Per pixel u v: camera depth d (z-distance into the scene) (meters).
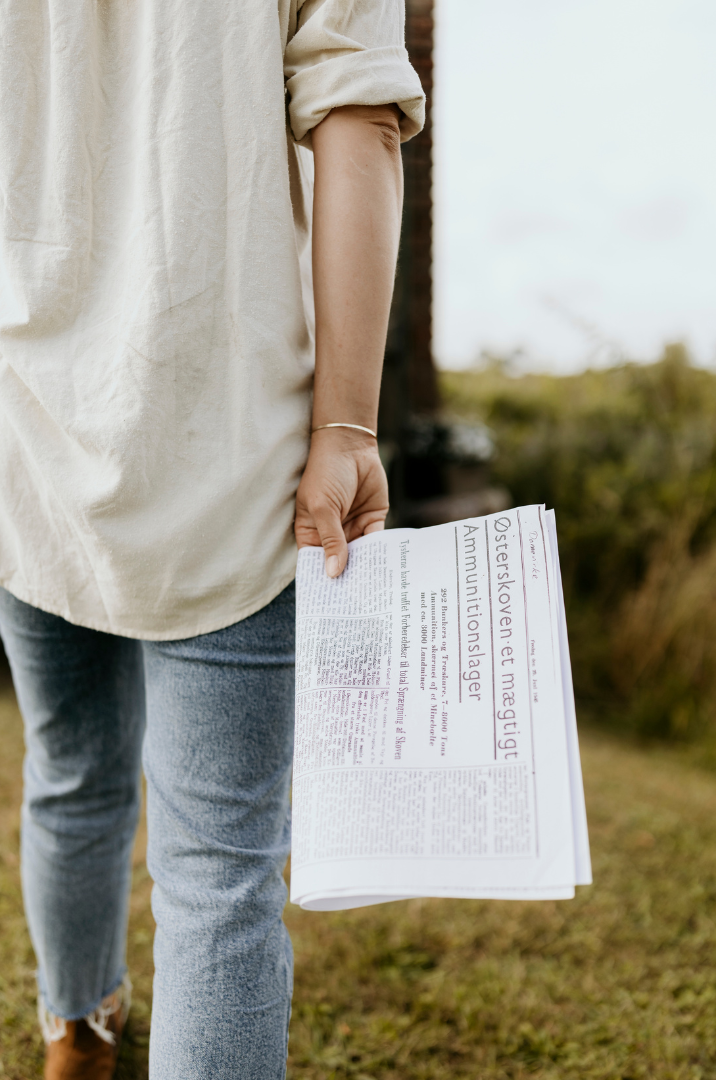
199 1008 0.68
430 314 4.13
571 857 0.55
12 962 1.27
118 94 0.72
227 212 0.69
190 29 0.68
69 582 0.76
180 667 0.74
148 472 0.68
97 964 1.00
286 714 0.76
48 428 0.72
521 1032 1.18
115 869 0.99
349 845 0.59
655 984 1.31
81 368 0.69
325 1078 1.09
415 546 0.74
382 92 0.71
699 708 2.98
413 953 1.37
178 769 0.74
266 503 0.72
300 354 0.75
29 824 0.96
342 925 1.44
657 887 1.62
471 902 1.53
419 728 0.64
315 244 0.74
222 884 0.71
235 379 0.70
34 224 0.71
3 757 2.05
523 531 0.71
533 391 4.96
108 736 0.94
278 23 0.70
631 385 3.93
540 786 0.58
